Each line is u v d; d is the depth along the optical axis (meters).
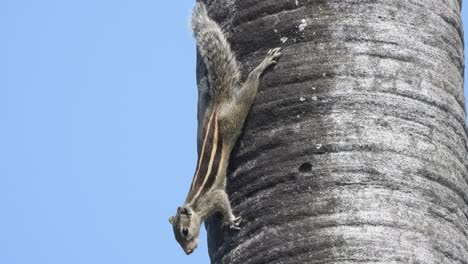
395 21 37.47
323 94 36.41
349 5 37.47
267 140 36.84
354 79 36.47
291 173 35.81
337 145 35.62
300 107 36.53
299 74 36.97
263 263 35.38
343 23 37.22
